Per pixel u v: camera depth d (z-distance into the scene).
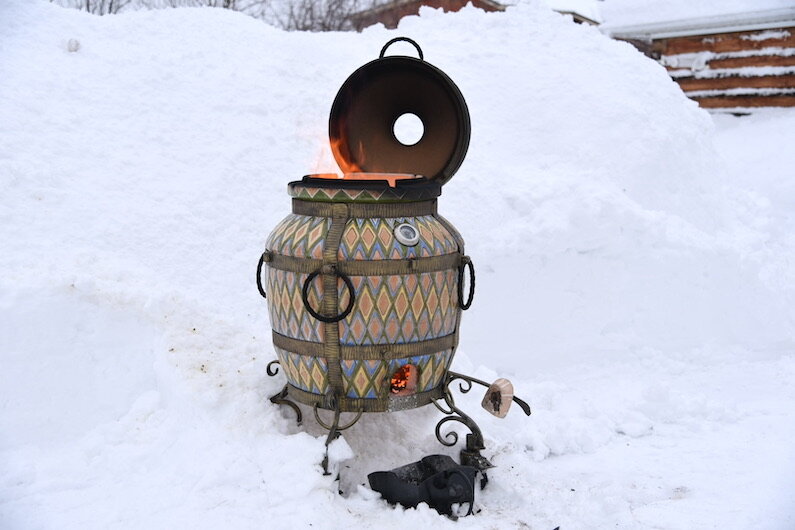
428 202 3.53
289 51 6.54
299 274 3.35
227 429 3.56
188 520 3.07
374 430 3.87
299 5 15.82
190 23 6.52
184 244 5.05
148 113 5.69
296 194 3.47
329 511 3.15
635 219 5.72
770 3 12.16
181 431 3.64
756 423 4.38
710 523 3.26
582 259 5.64
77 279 4.10
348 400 3.43
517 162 6.47
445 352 3.53
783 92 12.12
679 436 4.27
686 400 4.54
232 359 4.02
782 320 5.96
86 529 3.02
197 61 6.16
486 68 6.99
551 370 5.36
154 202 5.16
